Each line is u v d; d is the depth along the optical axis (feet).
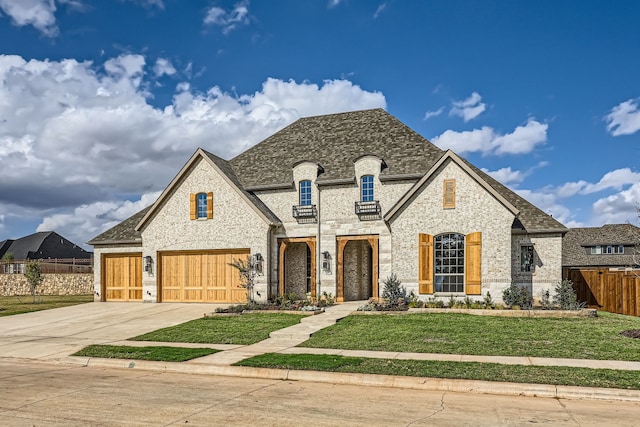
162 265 93.04
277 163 96.37
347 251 89.66
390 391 33.83
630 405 30.14
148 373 40.98
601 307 81.00
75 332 63.41
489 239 74.59
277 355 44.27
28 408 29.19
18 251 225.15
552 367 38.17
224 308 76.79
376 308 71.20
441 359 41.73
